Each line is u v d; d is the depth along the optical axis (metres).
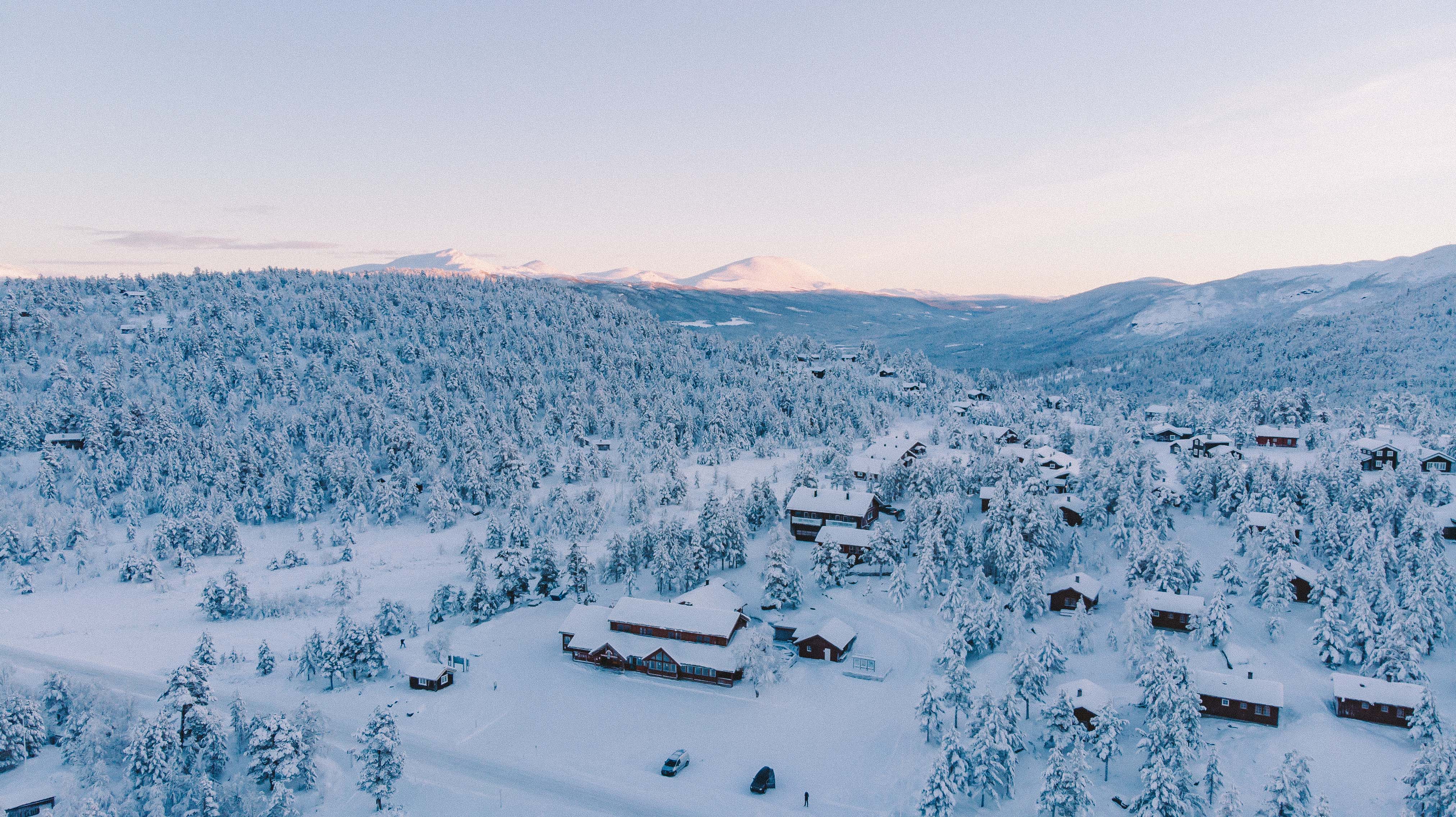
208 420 175.00
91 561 124.50
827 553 106.94
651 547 114.44
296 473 155.00
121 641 98.19
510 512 145.12
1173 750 56.72
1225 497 112.62
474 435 169.50
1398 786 57.97
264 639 98.00
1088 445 162.00
